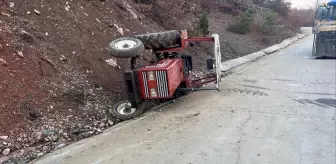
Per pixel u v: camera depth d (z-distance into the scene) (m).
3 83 6.16
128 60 9.66
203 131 6.38
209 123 6.83
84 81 7.71
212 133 6.29
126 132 6.31
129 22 11.70
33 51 7.23
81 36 8.84
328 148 5.68
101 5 10.85
